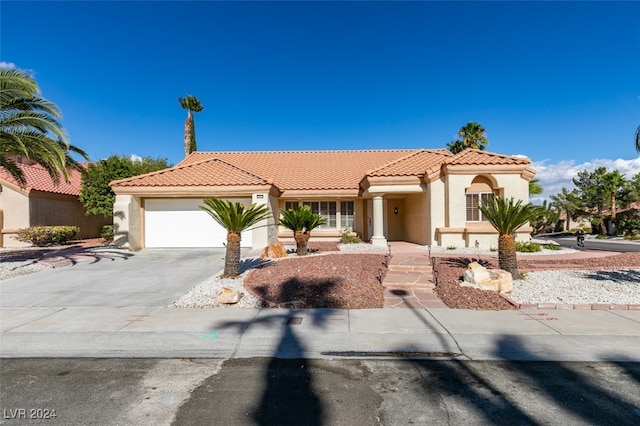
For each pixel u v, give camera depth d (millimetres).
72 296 10016
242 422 4113
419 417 4191
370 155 29359
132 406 4477
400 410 4348
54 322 7750
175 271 13633
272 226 20922
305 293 9453
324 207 23844
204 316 8062
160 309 8695
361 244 20500
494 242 18266
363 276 11188
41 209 24625
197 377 5273
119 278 12391
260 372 5434
